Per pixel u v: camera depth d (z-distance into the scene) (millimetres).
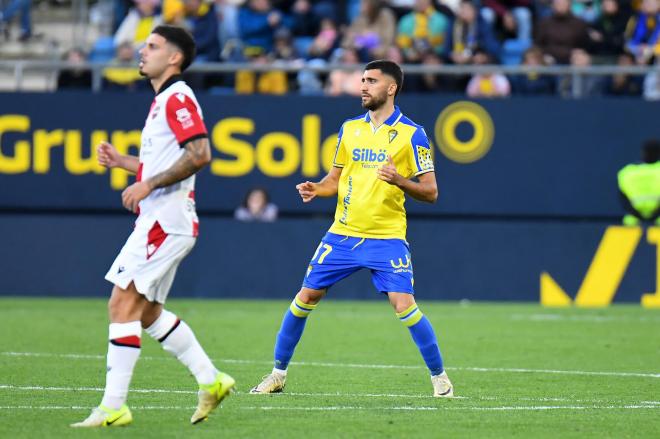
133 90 66062
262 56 68688
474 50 68000
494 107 64562
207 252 63625
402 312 28953
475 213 64875
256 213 63562
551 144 64875
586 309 60406
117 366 23203
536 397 29562
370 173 29078
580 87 65625
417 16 70938
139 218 23453
